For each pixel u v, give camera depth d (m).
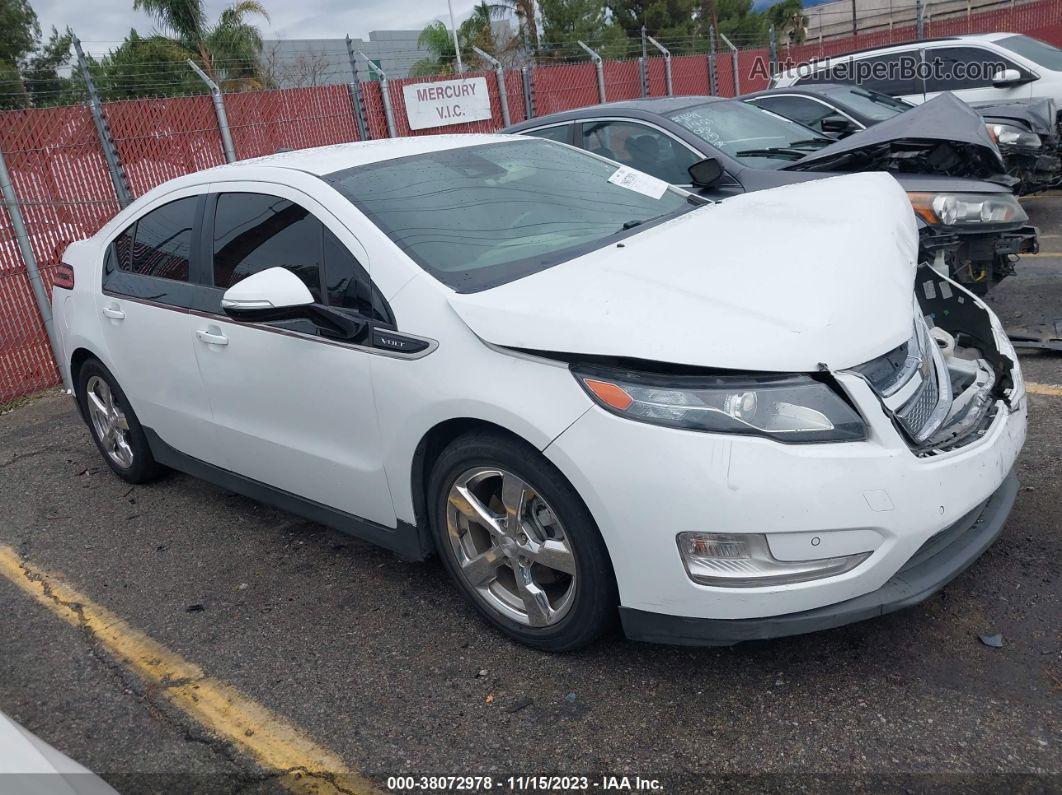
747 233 3.11
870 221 3.19
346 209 3.18
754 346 2.38
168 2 18.77
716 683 2.68
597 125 6.26
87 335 4.43
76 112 7.56
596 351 2.44
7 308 6.91
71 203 7.47
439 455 2.99
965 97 10.65
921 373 2.68
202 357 3.70
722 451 2.32
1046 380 4.80
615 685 2.73
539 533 2.77
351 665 3.00
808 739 2.42
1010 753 2.29
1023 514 3.44
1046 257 7.49
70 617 3.55
